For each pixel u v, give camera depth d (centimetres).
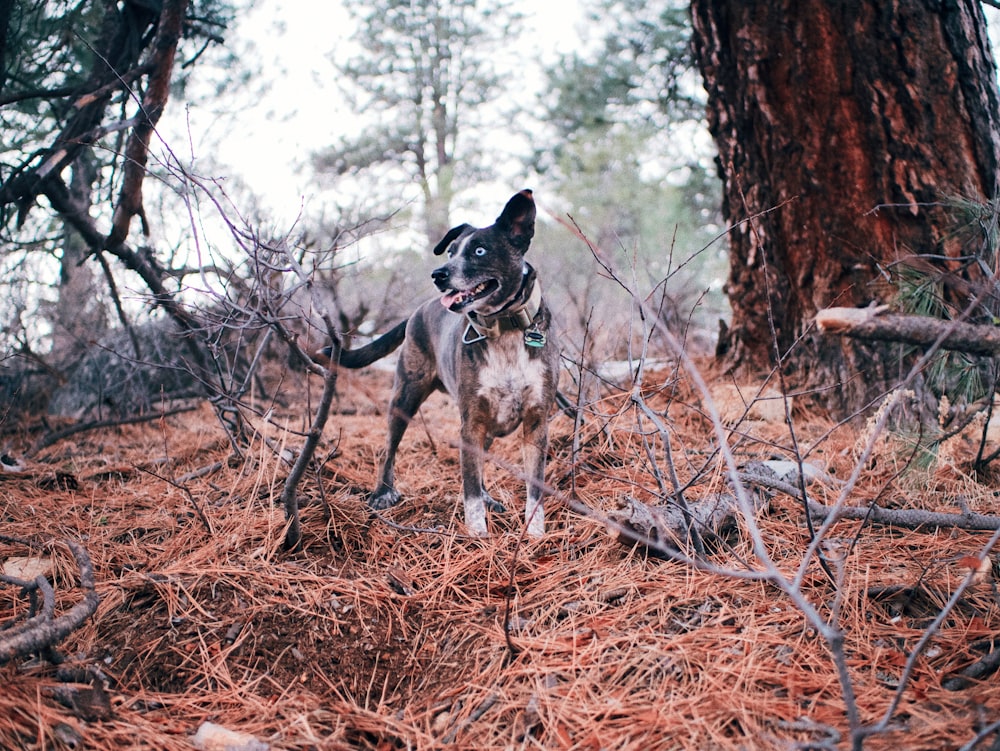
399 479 423
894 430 391
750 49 461
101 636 277
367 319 816
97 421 536
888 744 197
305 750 226
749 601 271
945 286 387
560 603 286
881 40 426
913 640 245
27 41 542
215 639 274
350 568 318
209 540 340
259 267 299
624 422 433
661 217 1233
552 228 1453
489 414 367
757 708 219
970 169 421
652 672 240
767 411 468
